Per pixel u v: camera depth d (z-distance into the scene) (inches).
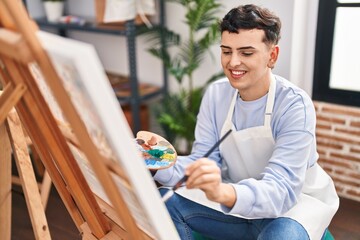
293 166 46.0
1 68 32.3
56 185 41.3
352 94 87.2
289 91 49.3
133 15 95.7
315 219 48.5
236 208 40.1
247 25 43.7
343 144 88.0
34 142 37.7
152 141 51.3
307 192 53.4
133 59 100.7
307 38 89.6
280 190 43.7
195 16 90.0
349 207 86.9
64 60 23.4
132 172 27.0
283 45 86.4
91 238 42.3
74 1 119.6
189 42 97.7
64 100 25.1
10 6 22.4
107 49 121.6
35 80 31.4
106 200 41.6
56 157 35.5
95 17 116.0
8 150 42.3
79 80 23.9
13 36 24.3
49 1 111.2
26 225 83.5
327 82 89.7
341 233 78.5
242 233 53.3
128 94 105.6
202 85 104.6
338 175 90.8
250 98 50.5
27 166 42.5
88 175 39.6
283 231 45.7
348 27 85.7
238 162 54.8
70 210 43.0
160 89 110.6
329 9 85.0
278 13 85.0
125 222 31.4
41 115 32.9
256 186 42.3
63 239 78.6
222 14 94.0
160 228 30.6
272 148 51.1
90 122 27.8
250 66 45.4
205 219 53.7
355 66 87.4
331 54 87.6
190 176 35.5
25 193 42.9
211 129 56.3
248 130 51.4
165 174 50.8
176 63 105.7
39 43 23.5
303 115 47.3
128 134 25.7
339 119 87.0
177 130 96.9
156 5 103.7
